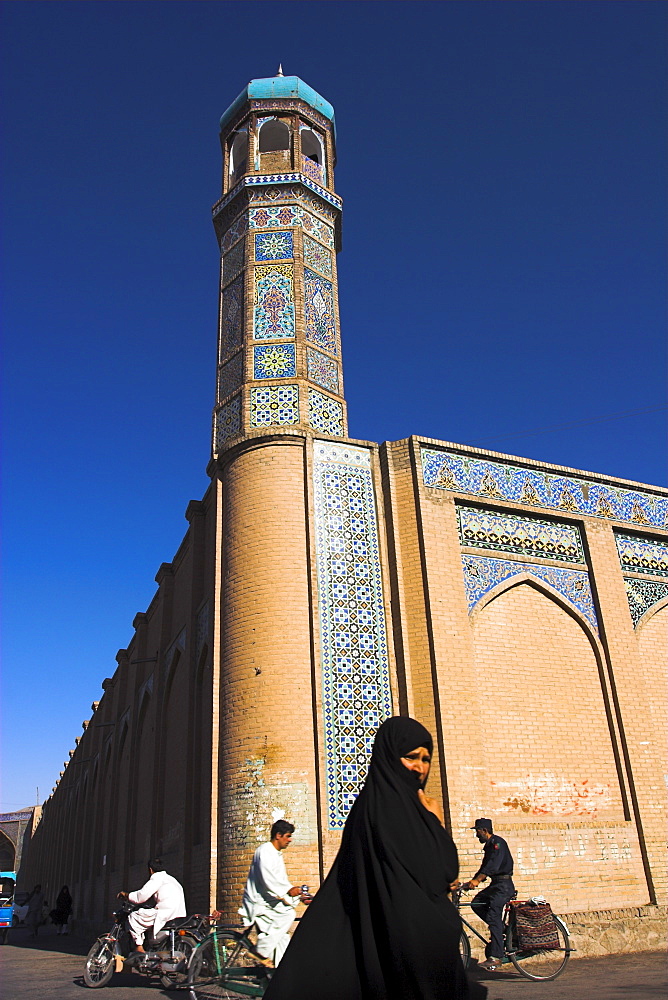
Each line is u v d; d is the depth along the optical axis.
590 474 14.15
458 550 12.29
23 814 72.50
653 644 13.77
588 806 11.78
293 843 9.84
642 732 12.59
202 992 6.77
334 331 13.85
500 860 8.41
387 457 12.55
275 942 6.25
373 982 2.22
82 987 9.13
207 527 14.91
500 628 12.33
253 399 12.67
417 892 2.30
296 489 11.87
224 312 14.13
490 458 13.23
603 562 13.66
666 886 11.53
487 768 11.30
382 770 2.53
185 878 12.88
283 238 14.03
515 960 8.34
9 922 21.48
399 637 11.48
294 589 11.20
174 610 17.70
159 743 16.89
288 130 15.66
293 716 10.47
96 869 24.64
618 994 7.03
